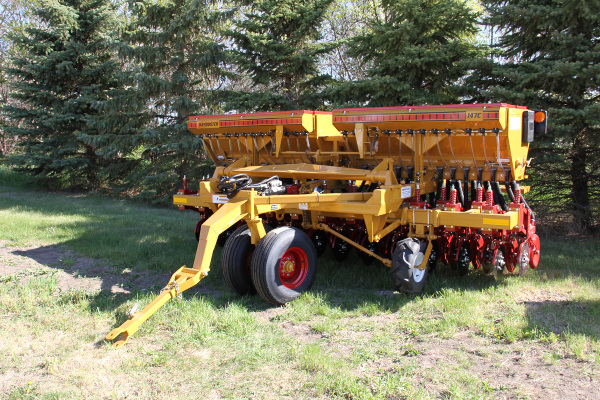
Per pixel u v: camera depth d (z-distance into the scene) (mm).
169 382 3807
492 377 3828
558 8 8531
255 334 4699
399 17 11031
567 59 8453
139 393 3652
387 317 5137
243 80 19953
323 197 5637
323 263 7109
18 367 4055
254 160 7539
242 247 5656
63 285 6422
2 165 21453
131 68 16812
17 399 3549
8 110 16859
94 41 16891
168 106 15070
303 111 6703
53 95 16672
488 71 9539
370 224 5520
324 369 3939
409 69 10648
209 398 3580
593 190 9883
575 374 3840
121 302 5605
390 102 10586
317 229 6879
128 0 14812
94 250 8180
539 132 6016
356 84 10656
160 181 14664
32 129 17125
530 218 6277
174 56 14453
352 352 4270
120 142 14984
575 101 8508
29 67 16188
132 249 8219
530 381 3746
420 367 3996
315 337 4652
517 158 5863
